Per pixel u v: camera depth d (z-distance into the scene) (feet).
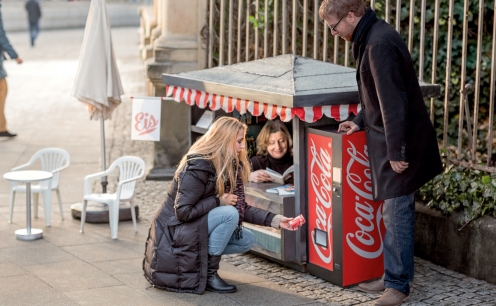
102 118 23.84
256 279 18.39
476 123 19.47
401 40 15.79
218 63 28.81
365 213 17.61
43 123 40.96
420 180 16.19
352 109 17.34
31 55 76.07
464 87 19.98
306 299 17.01
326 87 17.52
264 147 19.97
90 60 23.07
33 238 21.42
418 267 19.31
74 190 27.48
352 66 27.22
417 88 15.98
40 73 62.03
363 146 17.38
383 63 15.42
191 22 28.58
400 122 15.40
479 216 18.47
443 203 19.31
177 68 28.48
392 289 16.56
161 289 17.40
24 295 17.03
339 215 17.39
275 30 25.49
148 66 28.40
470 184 18.98
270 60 19.97
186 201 16.40
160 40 28.86
